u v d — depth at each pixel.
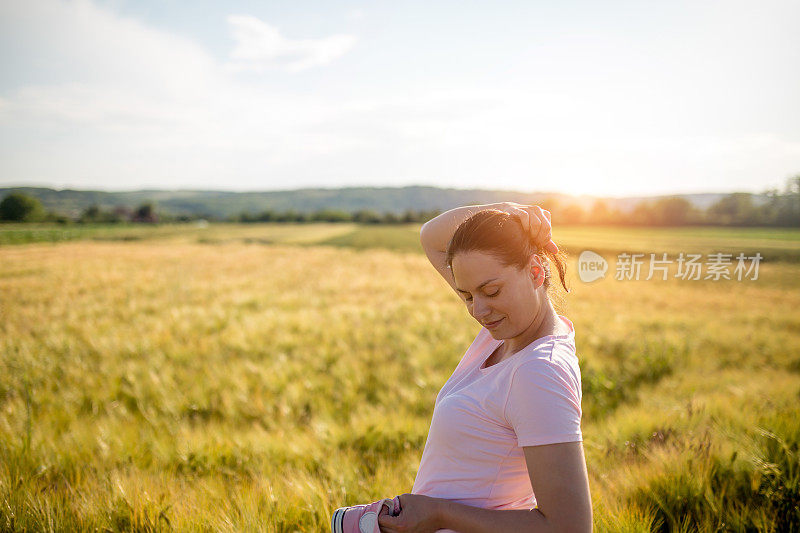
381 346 8.01
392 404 5.21
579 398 1.00
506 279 0.99
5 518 2.20
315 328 9.28
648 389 6.14
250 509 2.25
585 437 3.51
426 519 1.01
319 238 70.00
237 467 3.13
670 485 2.47
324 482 2.67
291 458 3.30
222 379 5.84
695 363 7.72
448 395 1.16
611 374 6.55
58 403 5.08
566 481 0.89
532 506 1.14
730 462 2.63
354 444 3.67
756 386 5.08
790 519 2.20
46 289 16.92
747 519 2.28
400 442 3.69
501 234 0.99
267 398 5.27
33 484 2.52
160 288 17.47
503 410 0.99
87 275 22.11
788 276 27.81
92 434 3.61
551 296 1.22
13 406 4.46
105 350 7.50
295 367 6.39
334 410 5.14
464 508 0.99
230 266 28.45
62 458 3.11
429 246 1.49
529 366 0.95
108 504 2.33
